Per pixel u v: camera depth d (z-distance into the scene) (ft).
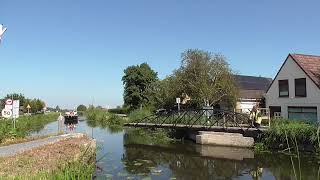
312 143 68.74
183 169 62.85
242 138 86.63
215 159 73.10
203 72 142.41
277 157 69.87
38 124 180.55
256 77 177.17
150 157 77.77
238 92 144.97
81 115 381.81
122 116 215.31
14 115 91.04
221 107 145.07
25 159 47.80
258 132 82.84
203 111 113.50
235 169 61.67
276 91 109.50
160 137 118.73
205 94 139.54
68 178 31.37
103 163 67.97
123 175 56.03
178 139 112.78
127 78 224.74
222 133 92.89
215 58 143.64
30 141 77.30
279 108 108.37
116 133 138.51
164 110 141.49
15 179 32.63
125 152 86.02
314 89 97.66
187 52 145.18
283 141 75.20
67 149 58.65
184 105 150.20
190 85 142.61
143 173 58.18
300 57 105.09
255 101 146.61
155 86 183.32
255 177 54.80
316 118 97.25
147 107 183.11
